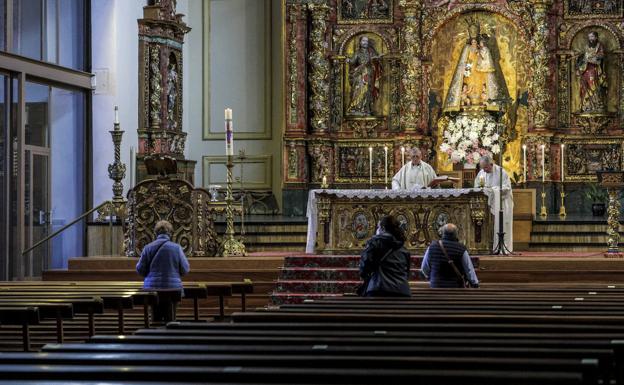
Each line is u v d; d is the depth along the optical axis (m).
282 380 4.99
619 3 26.78
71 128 23.28
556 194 26.67
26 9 21.55
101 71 23.81
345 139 27.34
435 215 18.72
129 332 13.79
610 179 18.19
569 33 26.88
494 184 19.83
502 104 27.11
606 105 26.73
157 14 23.86
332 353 5.85
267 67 28.03
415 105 26.89
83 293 11.90
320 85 27.05
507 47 27.20
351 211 18.88
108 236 21.66
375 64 27.34
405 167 21.27
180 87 24.97
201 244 18.77
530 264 17.36
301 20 26.98
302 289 17.53
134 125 24.81
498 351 5.68
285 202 26.78
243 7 28.14
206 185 28.12
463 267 13.17
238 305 17.77
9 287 12.94
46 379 5.16
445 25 27.44
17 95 21.02
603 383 5.69
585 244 21.97
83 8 23.89
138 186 18.91
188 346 6.13
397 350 5.79
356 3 27.47
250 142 28.11
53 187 22.45
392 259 11.81
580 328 7.03
